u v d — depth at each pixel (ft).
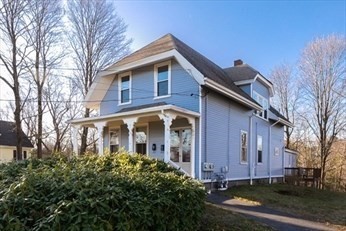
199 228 18.83
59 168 13.20
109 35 78.48
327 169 100.94
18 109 63.52
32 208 10.10
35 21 66.49
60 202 10.07
